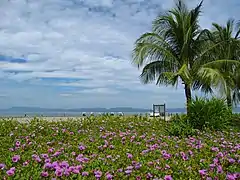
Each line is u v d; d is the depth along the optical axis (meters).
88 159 4.93
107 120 11.20
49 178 4.05
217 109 10.19
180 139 7.53
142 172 4.32
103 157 5.18
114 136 7.70
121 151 5.82
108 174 4.10
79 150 5.94
